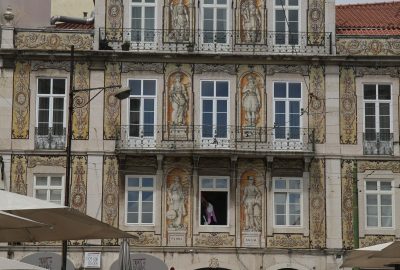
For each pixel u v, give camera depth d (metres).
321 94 37.31
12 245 35.94
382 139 37.19
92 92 37.03
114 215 36.22
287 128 37.03
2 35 36.97
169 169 36.53
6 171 36.41
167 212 36.28
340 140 37.06
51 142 36.62
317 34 37.69
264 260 36.19
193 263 36.00
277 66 37.41
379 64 37.50
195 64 37.28
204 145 36.69
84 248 35.97
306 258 36.22
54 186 36.50
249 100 37.16
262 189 36.59
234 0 37.81
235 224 36.31
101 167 36.53
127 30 37.41
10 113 36.72
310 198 36.62
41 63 37.06
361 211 36.66
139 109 36.94
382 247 19.08
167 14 37.62
